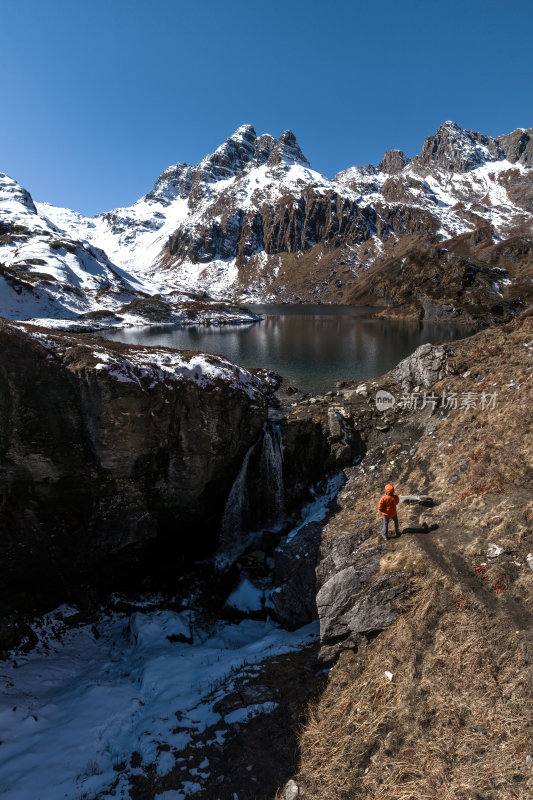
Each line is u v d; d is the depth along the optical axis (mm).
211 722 11906
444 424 23984
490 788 7770
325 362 53188
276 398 36281
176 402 21750
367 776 9156
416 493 19484
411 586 12727
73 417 19484
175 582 22609
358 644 12656
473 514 14734
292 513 25562
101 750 11594
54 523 19609
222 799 9648
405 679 10500
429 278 126562
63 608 19938
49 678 15852
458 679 9852
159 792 10008
